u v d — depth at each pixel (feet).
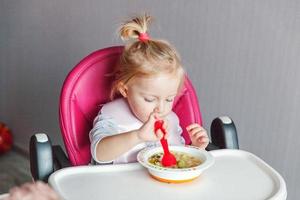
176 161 2.94
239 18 4.68
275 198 2.63
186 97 3.84
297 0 4.29
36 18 6.15
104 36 5.63
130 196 2.63
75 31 5.88
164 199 2.60
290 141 4.70
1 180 5.96
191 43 5.07
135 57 3.31
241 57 4.78
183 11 5.02
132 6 5.36
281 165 4.83
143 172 2.94
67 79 3.50
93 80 3.58
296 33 4.38
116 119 3.54
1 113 6.95
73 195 2.62
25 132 6.73
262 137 4.89
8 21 6.44
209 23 4.88
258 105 4.82
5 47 6.59
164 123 3.06
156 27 5.28
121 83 3.42
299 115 4.57
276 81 4.63
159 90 3.25
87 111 3.59
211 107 5.16
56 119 6.30
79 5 5.74
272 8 4.46
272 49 4.56
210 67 5.02
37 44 6.24
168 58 3.30
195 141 3.38
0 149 6.70
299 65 4.44
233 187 2.76
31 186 1.59
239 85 4.88
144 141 3.36
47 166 3.04
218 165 3.06
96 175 2.88
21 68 6.53
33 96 6.51
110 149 3.20
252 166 3.06
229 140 3.50
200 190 2.71
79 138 3.51
